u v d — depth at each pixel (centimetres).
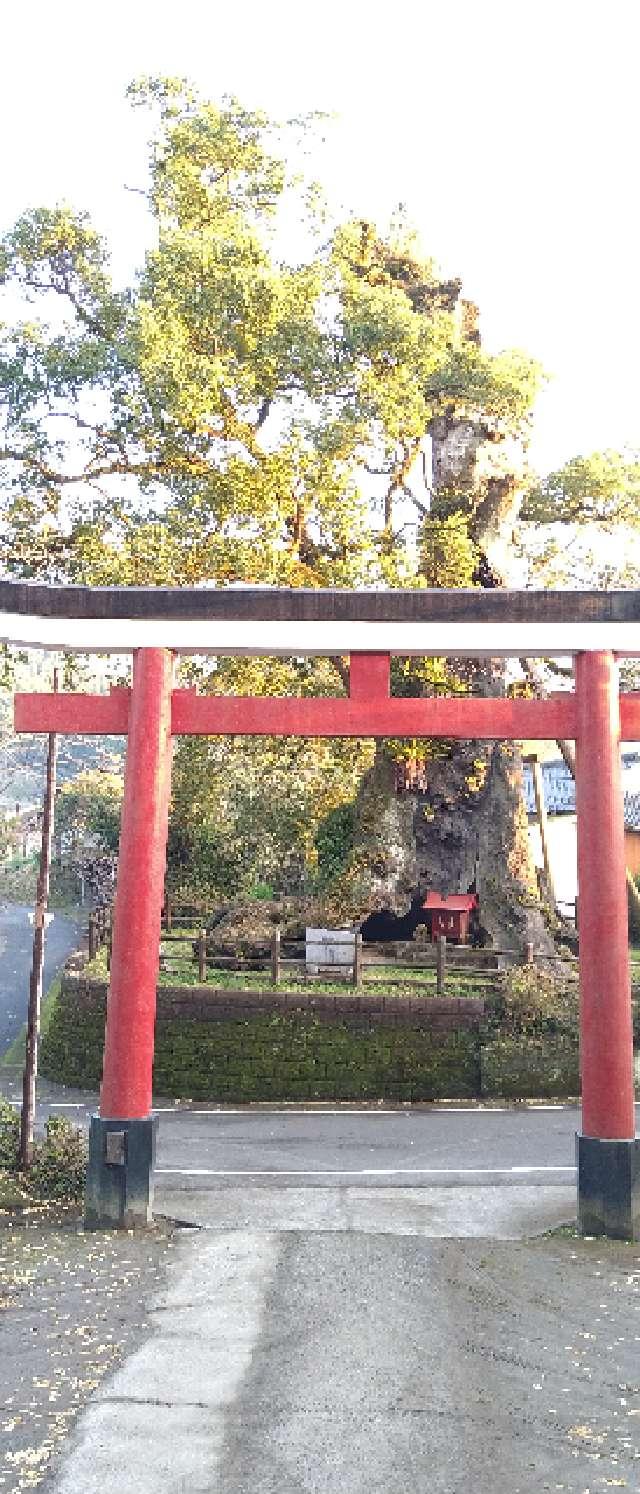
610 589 1080
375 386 1883
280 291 1806
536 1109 1731
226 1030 1864
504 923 2230
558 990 1920
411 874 2309
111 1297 818
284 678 2066
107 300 2009
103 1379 653
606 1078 1029
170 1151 1454
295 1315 768
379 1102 1803
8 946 3497
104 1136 1048
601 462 2391
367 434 1939
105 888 3331
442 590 1082
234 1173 1328
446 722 1095
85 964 2152
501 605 1080
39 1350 708
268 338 1859
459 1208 1156
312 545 2084
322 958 2072
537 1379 668
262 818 2498
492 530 2330
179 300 1814
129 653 1129
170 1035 1878
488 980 1991
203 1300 805
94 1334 736
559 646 1084
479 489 2291
